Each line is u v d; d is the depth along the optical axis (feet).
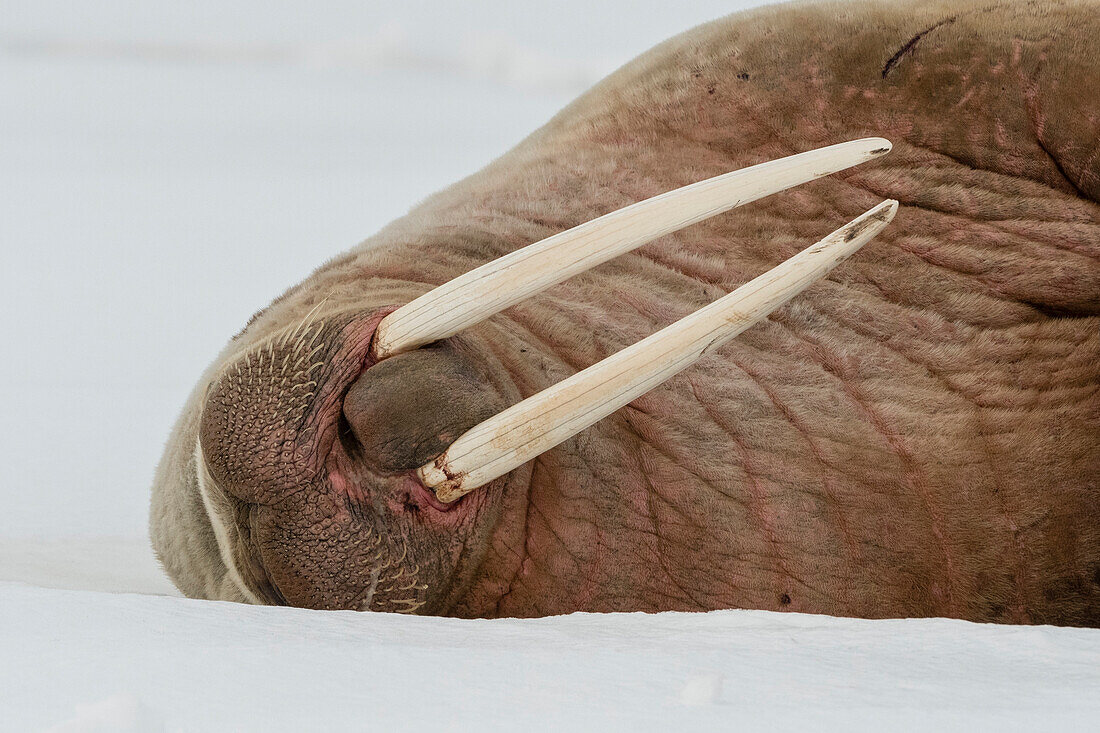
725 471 32.01
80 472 57.62
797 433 32.40
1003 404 32.99
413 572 28.73
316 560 28.07
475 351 30.30
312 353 28.09
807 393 32.78
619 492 31.58
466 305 27.20
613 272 35.32
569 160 39.06
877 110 37.06
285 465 27.73
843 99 37.52
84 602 21.61
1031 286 34.40
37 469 58.03
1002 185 35.60
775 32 39.09
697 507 31.86
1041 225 35.04
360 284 34.19
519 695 16.24
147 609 21.52
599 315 34.12
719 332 26.55
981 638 21.42
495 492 29.94
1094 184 34.88
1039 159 35.60
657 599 31.73
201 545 32.58
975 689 17.11
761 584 31.81
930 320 34.19
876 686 17.24
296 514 27.94
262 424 27.81
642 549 31.65
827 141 37.52
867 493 32.19
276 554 28.19
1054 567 31.89
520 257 27.09
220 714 14.96
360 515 28.19
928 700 16.34
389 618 23.70
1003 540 31.94
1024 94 35.76
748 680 17.47
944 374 33.40
